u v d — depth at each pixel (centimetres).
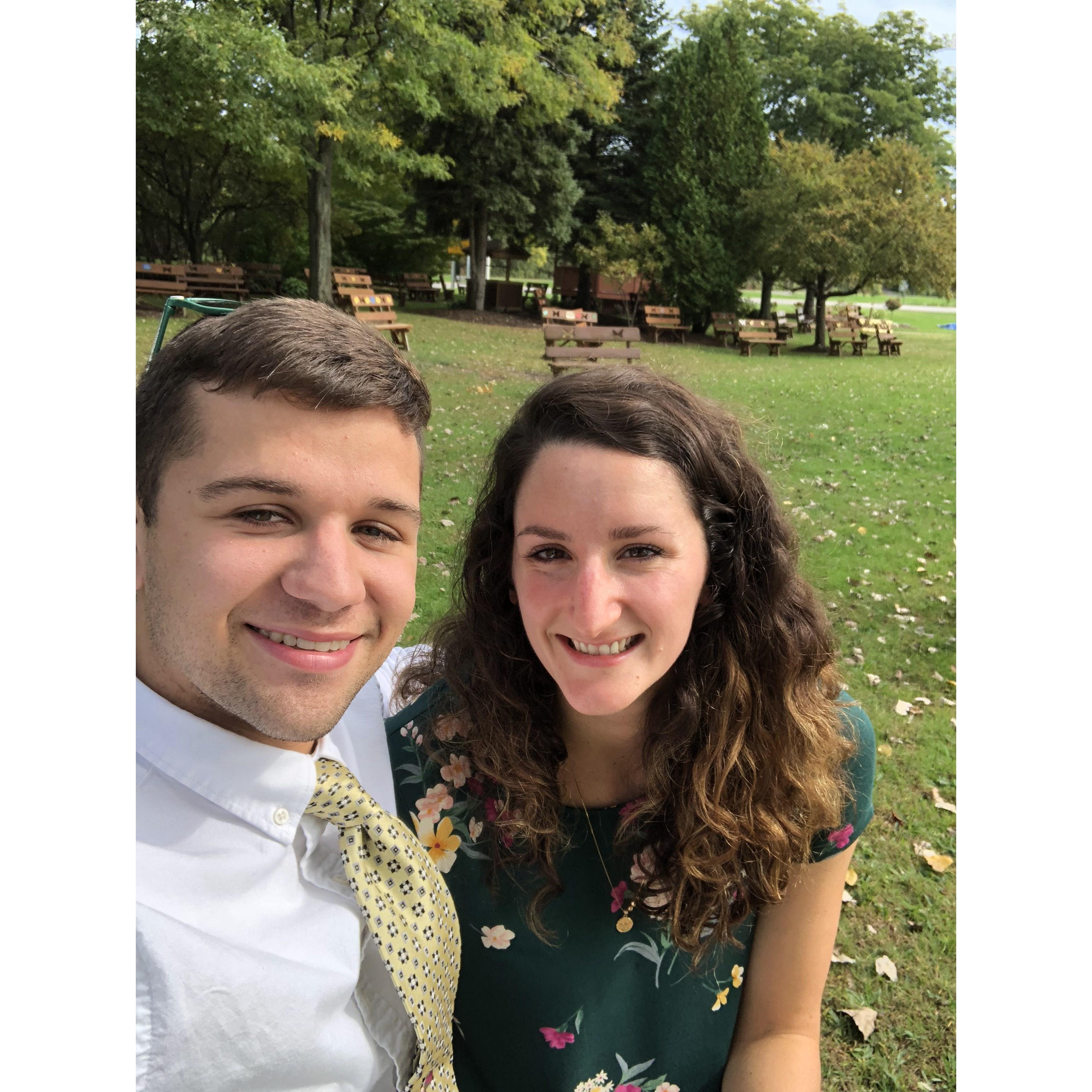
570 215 1972
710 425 152
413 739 169
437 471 669
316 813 132
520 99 1616
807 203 1633
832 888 173
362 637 120
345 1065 129
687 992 167
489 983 165
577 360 1153
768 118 1788
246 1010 116
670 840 161
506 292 2138
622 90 1900
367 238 2127
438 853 165
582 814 164
